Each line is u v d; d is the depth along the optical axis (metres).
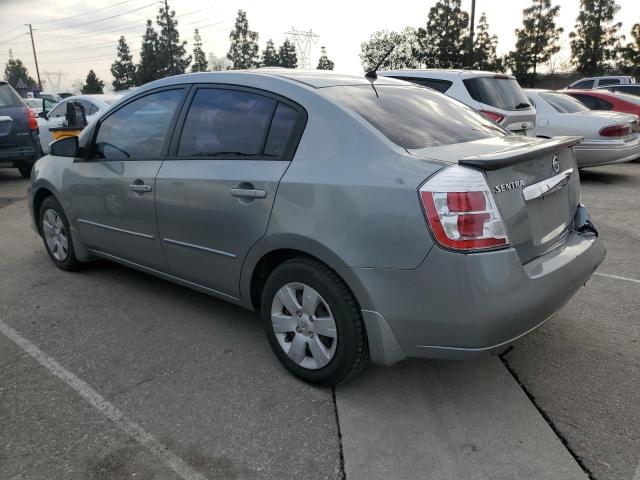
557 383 3.11
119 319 4.00
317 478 2.39
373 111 3.06
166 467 2.46
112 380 3.17
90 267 5.16
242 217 3.17
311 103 3.06
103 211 4.25
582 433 2.66
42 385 3.12
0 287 4.66
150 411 2.87
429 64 45.81
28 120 9.55
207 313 4.11
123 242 4.17
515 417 2.80
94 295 4.46
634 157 9.28
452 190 2.46
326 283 2.83
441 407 2.90
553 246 3.01
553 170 2.98
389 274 2.60
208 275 3.55
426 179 2.53
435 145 2.91
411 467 2.45
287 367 3.18
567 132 9.09
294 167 2.97
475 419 2.79
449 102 3.73
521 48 45.69
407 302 2.58
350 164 2.79
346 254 2.70
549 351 3.47
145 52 61.00
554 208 3.01
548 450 2.55
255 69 3.66
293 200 2.91
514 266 2.54
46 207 4.98
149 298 4.39
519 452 2.54
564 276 2.82
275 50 72.19
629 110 11.16
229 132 3.39
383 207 2.59
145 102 4.00
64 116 11.21
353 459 2.51
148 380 3.17
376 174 2.67
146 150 3.91
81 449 2.57
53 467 2.45
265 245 3.07
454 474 2.40
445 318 2.52
